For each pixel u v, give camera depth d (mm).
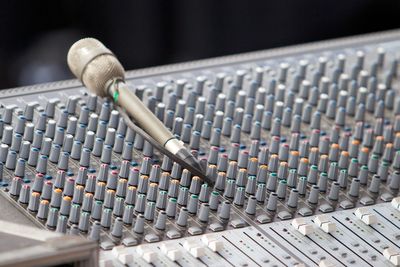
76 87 2215
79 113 2107
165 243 1763
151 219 1823
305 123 2195
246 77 2320
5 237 1524
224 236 1813
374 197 1983
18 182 1868
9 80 3623
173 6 3680
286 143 2092
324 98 2234
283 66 2344
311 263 1771
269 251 1792
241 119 2145
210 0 3678
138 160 1988
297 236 1841
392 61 2426
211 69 2357
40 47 3625
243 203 1906
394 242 1853
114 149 2004
